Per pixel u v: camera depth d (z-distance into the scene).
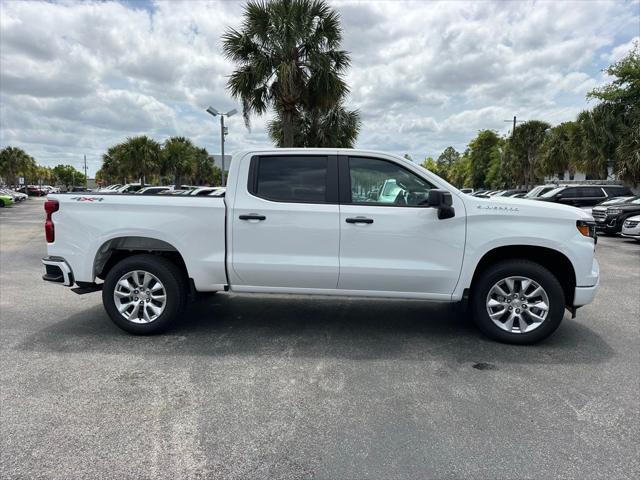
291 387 3.51
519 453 2.66
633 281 7.67
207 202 4.52
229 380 3.63
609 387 3.54
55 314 5.49
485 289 4.42
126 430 2.88
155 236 4.54
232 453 2.65
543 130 38.91
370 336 4.73
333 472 2.49
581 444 2.76
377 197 4.48
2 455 2.60
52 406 3.18
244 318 5.34
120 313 4.64
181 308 4.70
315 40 15.06
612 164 23.17
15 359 4.04
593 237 4.41
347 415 3.09
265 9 14.90
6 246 12.31
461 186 90.19
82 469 2.49
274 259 4.47
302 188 4.50
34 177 80.81
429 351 4.30
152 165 44.72
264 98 16.09
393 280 4.42
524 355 4.20
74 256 4.65
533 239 4.26
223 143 21.56
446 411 3.15
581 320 5.33
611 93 22.14
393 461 2.58
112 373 3.74
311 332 4.84
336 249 4.42
